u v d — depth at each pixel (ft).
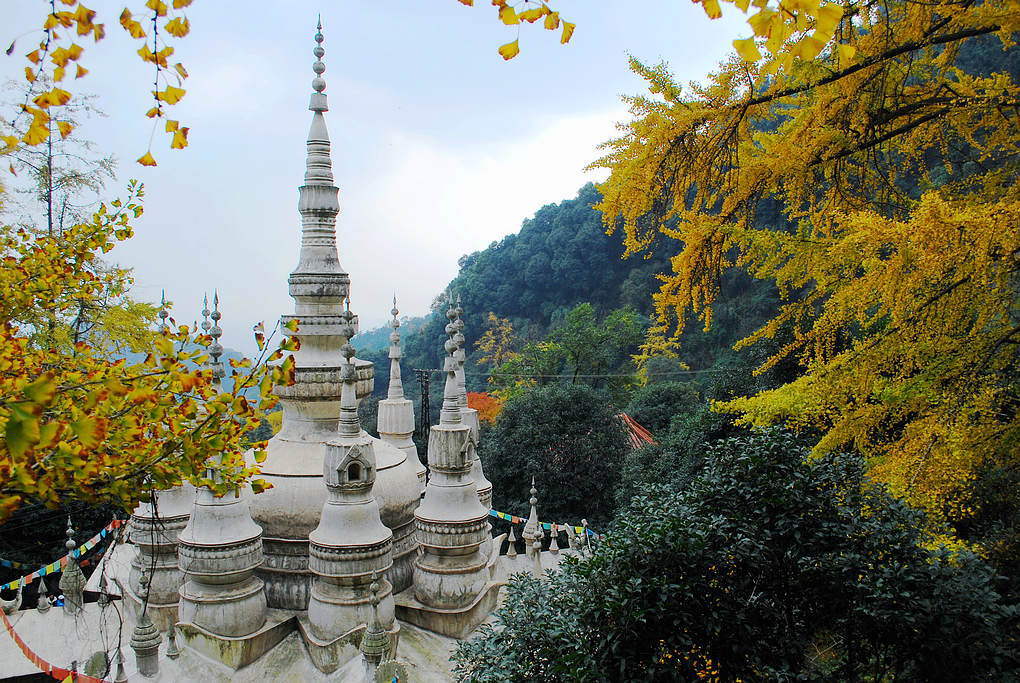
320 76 46.09
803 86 34.06
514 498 107.24
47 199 71.92
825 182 41.04
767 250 37.09
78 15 15.83
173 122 16.55
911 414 40.22
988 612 31.73
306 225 45.39
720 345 181.47
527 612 31.91
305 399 44.11
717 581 32.68
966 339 33.86
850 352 36.24
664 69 34.88
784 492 34.63
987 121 39.11
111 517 77.36
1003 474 47.52
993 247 28.04
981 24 31.96
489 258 253.24
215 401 21.24
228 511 38.65
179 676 36.42
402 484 45.60
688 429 94.02
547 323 230.48
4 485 18.92
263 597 39.99
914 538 33.47
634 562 31.60
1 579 70.85
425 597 43.14
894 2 34.37
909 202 40.22
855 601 32.94
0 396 18.62
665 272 211.00
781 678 31.27
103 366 22.02
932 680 31.99
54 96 16.89
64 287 26.25
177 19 15.97
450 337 47.09
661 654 30.42
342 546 37.96
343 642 37.63
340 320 45.03
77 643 42.52
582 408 109.40
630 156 36.47
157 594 42.63
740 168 36.14
